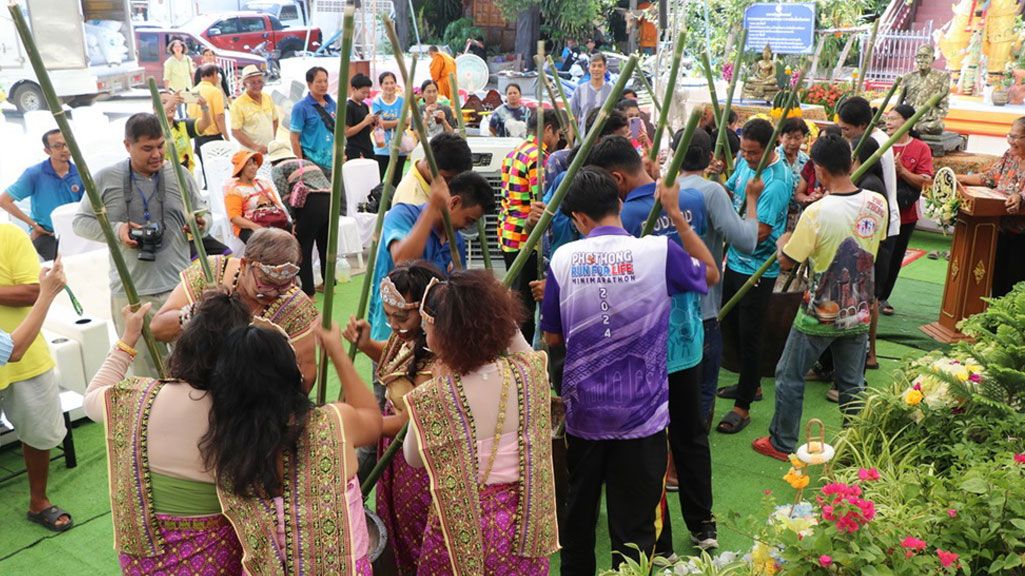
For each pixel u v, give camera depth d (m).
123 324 4.75
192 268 3.46
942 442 4.36
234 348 2.33
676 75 3.22
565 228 4.64
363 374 5.82
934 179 6.68
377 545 2.95
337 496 2.40
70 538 4.12
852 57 16.19
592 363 3.23
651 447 3.31
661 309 3.22
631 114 7.06
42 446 4.11
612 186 3.26
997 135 11.41
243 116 8.94
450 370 2.62
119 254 2.79
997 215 6.21
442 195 3.20
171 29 21.14
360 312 3.19
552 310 3.30
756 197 4.21
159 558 2.38
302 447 2.40
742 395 5.14
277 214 6.73
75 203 6.92
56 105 2.63
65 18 15.34
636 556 3.39
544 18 22.72
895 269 6.93
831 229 4.36
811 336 4.58
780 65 11.01
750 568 3.30
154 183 4.68
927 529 3.25
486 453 2.61
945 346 6.45
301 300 3.40
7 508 4.35
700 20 14.76
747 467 4.74
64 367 5.16
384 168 9.32
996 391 4.31
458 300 2.56
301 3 24.59
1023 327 4.50
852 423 4.64
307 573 2.37
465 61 14.53
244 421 2.31
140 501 2.36
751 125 4.97
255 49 21.77
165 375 2.96
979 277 6.38
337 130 2.59
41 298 3.66
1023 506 3.07
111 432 2.39
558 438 3.63
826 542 2.95
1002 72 11.90
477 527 2.60
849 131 5.67
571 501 3.43
